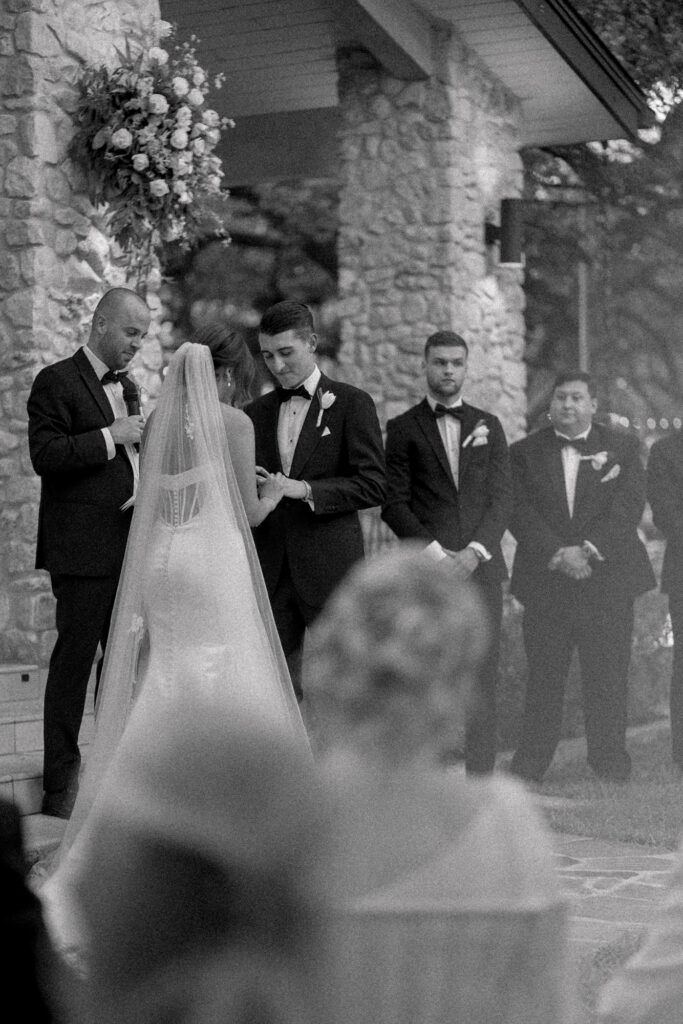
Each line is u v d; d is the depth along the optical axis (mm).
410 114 11711
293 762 1494
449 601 1540
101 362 5996
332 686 1536
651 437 15328
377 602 1538
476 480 6922
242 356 5324
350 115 11953
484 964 1474
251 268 19984
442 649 1512
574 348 16984
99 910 1442
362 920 1460
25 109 7559
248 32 11422
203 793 1450
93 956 1444
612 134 12945
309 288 19984
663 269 16391
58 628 5855
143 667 4859
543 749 7207
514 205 12078
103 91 7656
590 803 6602
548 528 7301
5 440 7602
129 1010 1425
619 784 7105
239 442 5191
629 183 16266
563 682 7273
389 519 6945
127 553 4973
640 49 15328
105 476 5848
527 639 7305
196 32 11445
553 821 6211
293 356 6234
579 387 7418
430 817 1518
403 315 11781
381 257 11875
